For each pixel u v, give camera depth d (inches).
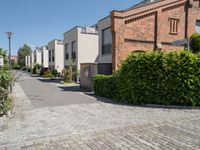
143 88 416.5
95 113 349.7
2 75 341.4
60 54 1587.1
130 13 655.1
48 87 844.0
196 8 769.6
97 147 207.9
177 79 394.3
